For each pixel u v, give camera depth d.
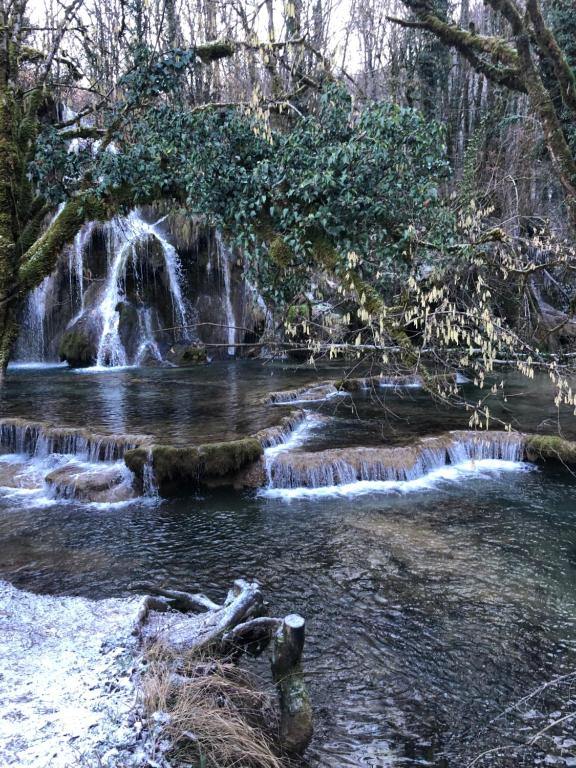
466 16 18.88
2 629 3.82
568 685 3.91
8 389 13.09
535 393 12.38
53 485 7.64
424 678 4.00
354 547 6.04
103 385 13.68
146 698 2.87
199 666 3.15
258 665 3.61
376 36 19.03
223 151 4.67
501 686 3.91
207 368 16.77
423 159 4.51
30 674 3.14
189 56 4.79
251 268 5.30
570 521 6.65
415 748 3.36
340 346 4.77
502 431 9.17
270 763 2.77
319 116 4.98
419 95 17.20
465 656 4.23
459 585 5.24
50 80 6.30
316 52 5.86
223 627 3.51
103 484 7.61
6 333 3.07
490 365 4.07
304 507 7.21
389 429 9.69
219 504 7.36
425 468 8.44
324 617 4.76
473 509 7.06
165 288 18.77
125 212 4.96
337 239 4.37
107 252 18.58
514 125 14.41
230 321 18.97
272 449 8.53
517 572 5.47
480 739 3.44
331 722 3.55
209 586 5.28
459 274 5.09
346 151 4.24
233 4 9.27
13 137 3.19
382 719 3.60
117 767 2.43
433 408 11.20
